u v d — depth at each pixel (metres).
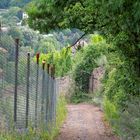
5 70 10.84
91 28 22.64
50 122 22.64
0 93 10.43
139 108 18.03
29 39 28.55
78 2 21.25
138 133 16.84
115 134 23.67
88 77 57.66
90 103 52.16
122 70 24.36
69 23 22.83
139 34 15.70
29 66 14.06
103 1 11.28
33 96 15.66
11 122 11.75
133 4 10.43
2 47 10.51
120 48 20.16
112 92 32.78
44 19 23.36
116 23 16.05
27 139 13.98
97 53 56.91
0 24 10.75
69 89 56.84
